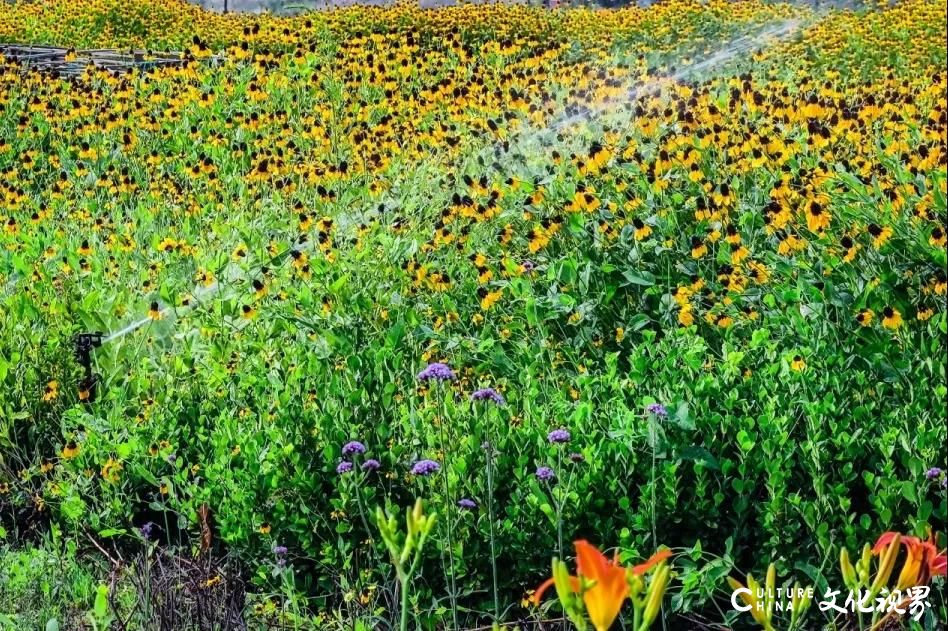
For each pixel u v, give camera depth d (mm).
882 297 4875
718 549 3811
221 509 4059
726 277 5281
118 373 5281
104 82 11891
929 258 5039
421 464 3611
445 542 3732
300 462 3979
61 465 4602
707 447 3838
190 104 11141
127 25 20125
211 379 4742
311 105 11273
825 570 3668
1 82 12023
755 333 4457
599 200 6070
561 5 20453
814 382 4117
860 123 7230
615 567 1821
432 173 7938
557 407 4250
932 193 5297
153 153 10070
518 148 8188
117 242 6832
